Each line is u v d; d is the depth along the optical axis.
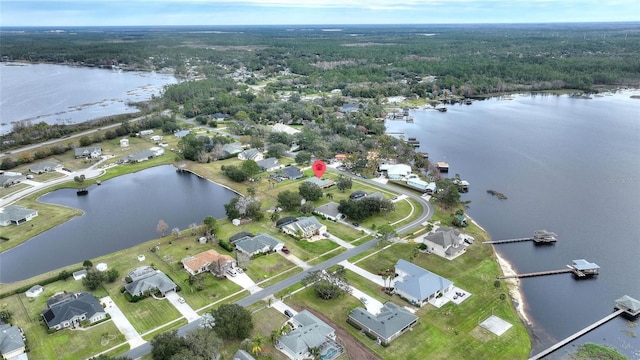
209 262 114.12
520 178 184.88
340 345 86.25
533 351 87.19
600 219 146.50
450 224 139.75
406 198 159.62
